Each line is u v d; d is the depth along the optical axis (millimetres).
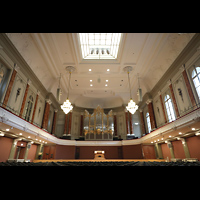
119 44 9430
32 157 11641
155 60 10203
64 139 14023
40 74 10734
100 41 10156
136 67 11289
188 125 7121
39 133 9516
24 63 8727
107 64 11062
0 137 7992
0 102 7023
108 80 13164
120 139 15430
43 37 8266
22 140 10086
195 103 7664
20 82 8812
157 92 12102
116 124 16906
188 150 9023
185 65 8445
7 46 7270
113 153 14625
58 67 11227
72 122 16438
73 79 12914
